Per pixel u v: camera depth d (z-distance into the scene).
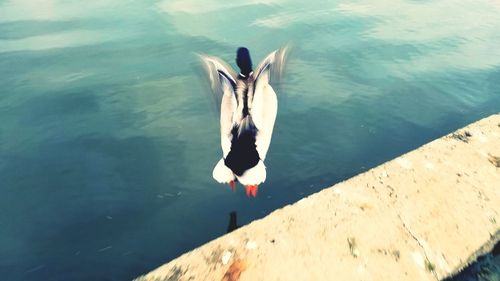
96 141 1.87
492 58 2.55
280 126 1.93
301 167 1.70
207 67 1.29
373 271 1.01
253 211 1.50
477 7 3.37
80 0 3.52
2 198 1.58
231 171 1.13
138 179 1.66
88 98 2.17
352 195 1.22
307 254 1.05
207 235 1.41
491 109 2.08
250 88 1.16
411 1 3.52
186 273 1.01
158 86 2.25
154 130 1.93
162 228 1.45
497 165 1.33
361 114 2.03
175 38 2.76
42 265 1.33
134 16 3.14
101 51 2.61
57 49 2.65
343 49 2.62
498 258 1.11
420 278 1.01
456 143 1.43
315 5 3.37
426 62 2.50
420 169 1.32
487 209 1.18
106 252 1.37
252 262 1.03
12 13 3.20
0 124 1.98
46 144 1.86
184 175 1.67
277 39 2.71
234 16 3.11
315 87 2.23
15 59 2.53
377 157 1.75
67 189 1.62
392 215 1.16
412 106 2.10
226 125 1.15
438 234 1.11
